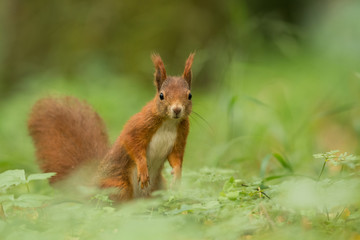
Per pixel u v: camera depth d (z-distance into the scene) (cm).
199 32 2278
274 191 727
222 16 2303
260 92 1889
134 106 1845
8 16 2389
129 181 862
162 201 822
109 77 2088
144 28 2303
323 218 644
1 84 2327
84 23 2331
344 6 2417
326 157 705
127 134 842
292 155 1152
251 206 673
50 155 933
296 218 645
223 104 1337
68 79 2175
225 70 1429
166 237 587
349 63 2025
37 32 2355
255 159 1151
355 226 606
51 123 964
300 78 2067
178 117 823
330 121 1429
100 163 886
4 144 1538
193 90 2142
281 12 2822
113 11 2333
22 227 656
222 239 601
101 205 848
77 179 896
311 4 2720
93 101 1775
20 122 1639
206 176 858
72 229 648
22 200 669
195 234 617
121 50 2273
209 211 683
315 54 2353
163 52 2264
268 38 2506
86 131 956
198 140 1420
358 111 1366
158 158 869
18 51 2358
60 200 839
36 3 2383
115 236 597
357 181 677
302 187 625
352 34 2262
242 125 1312
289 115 1398
